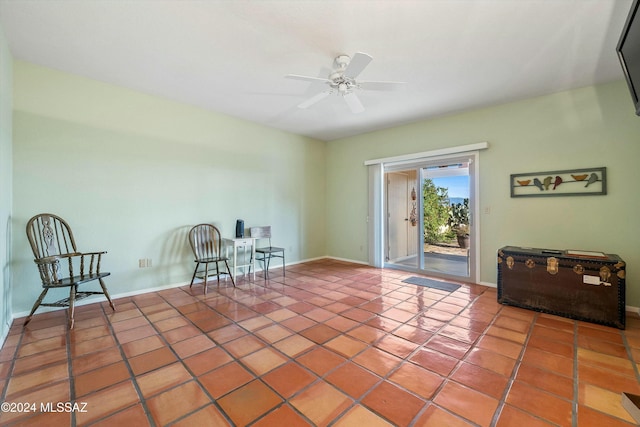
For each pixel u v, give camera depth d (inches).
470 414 57.8
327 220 233.9
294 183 210.8
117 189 129.8
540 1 73.6
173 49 98.3
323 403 61.2
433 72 112.9
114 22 83.7
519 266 119.0
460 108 153.5
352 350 83.7
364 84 100.8
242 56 102.7
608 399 62.2
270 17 80.9
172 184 147.6
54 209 113.9
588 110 124.4
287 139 205.6
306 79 98.0
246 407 60.0
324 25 84.3
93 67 111.6
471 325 101.2
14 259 105.1
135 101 134.3
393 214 212.1
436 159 172.9
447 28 85.1
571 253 114.3
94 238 123.9
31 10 78.1
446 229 186.2
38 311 111.0
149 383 68.1
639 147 114.3
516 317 108.6
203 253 156.6
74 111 118.0
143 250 138.1
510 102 144.3
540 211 136.5
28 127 107.9
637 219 114.8
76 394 64.0
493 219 150.2
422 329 98.0
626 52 69.2
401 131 188.1
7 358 78.7
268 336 92.7
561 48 95.4
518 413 58.1
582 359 78.5
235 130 174.1
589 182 124.0
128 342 88.4
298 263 213.8
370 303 124.6
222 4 75.7
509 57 101.4
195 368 74.4
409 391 65.0
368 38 90.5
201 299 129.7
